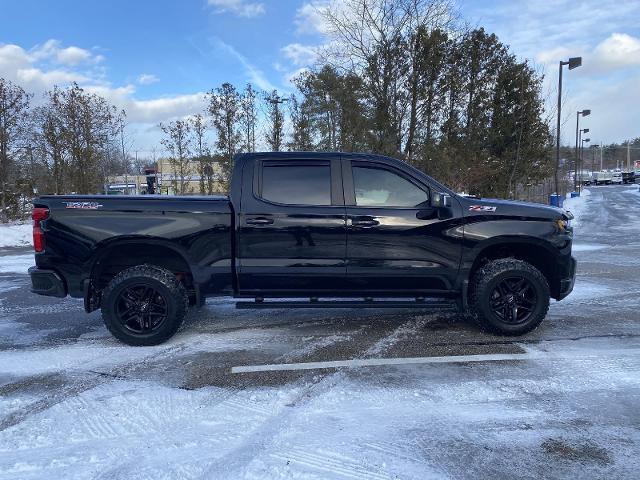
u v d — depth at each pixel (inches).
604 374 163.8
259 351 189.6
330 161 196.9
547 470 111.3
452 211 194.9
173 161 916.6
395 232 192.5
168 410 140.2
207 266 193.6
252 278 194.9
